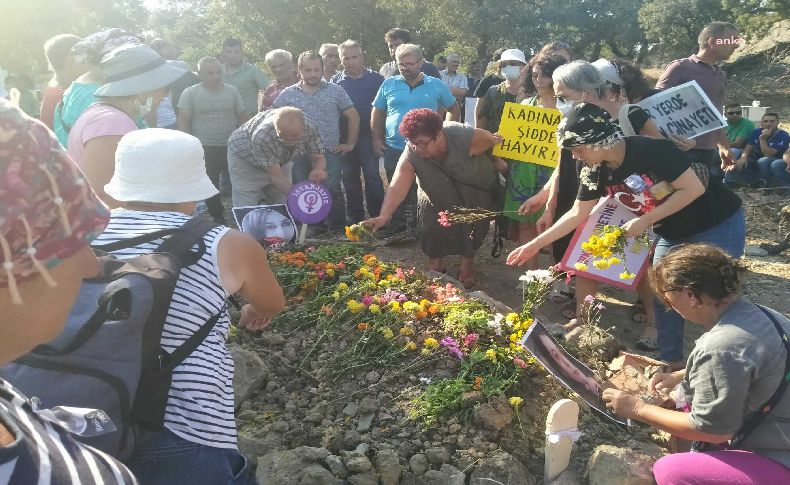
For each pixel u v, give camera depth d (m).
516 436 3.33
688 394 2.76
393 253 6.59
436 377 3.57
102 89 3.54
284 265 4.63
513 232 5.54
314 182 5.38
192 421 2.02
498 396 3.41
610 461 2.99
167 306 1.93
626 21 37.12
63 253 1.02
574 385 3.23
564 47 5.35
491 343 3.83
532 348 3.17
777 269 6.54
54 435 1.12
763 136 9.01
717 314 2.62
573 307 5.41
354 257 4.86
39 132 0.98
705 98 4.29
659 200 3.71
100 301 1.85
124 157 2.29
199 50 38.94
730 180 9.28
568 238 5.14
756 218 8.06
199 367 2.06
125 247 2.09
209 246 2.14
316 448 3.13
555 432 3.04
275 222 5.23
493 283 6.05
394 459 3.06
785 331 2.50
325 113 6.84
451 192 5.23
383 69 8.55
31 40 30.70
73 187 1.00
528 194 5.34
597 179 3.84
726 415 2.46
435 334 3.87
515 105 5.14
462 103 11.16
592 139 3.61
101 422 1.65
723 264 2.58
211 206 7.32
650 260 4.52
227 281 2.16
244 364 3.60
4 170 0.92
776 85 23.75
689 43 34.72
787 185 8.79
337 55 8.26
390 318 3.91
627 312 5.48
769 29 30.72
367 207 7.54
